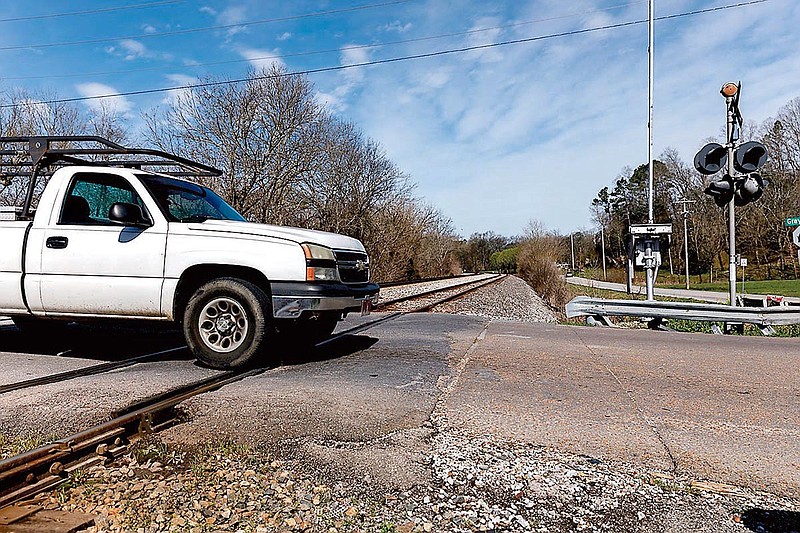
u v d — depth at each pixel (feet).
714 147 34.01
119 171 17.97
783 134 215.10
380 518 7.79
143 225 17.25
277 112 97.35
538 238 184.14
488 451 10.23
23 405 12.31
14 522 7.32
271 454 9.83
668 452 10.36
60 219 17.78
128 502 8.00
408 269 156.46
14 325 25.62
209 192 20.90
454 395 13.93
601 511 8.13
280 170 98.02
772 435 11.35
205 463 9.40
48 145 19.48
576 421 12.01
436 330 26.78
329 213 116.88
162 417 11.54
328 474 9.10
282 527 7.46
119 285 16.99
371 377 15.69
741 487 8.96
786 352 22.09
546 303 116.16
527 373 16.69
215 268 17.13
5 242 17.74
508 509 8.14
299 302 16.24
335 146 116.98
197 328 16.83
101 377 15.46
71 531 7.17
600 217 306.96
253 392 13.70
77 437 9.77
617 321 45.16
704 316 33.19
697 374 17.04
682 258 259.80
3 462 8.52
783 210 206.69
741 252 224.12
